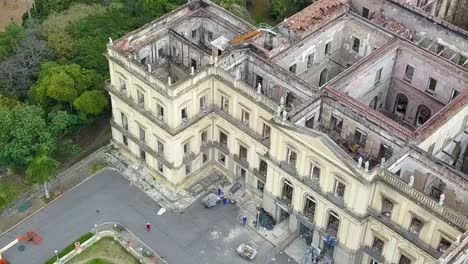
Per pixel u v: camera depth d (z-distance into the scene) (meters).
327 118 75.88
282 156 74.25
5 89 92.50
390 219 68.69
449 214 62.78
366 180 65.94
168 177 84.62
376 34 86.94
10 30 101.19
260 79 81.31
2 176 87.50
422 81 84.88
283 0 115.56
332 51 90.75
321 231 75.19
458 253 60.41
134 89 80.75
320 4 88.56
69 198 84.38
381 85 86.25
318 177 72.25
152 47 85.31
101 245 79.19
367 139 73.75
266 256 78.19
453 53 88.50
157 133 81.38
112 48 80.00
